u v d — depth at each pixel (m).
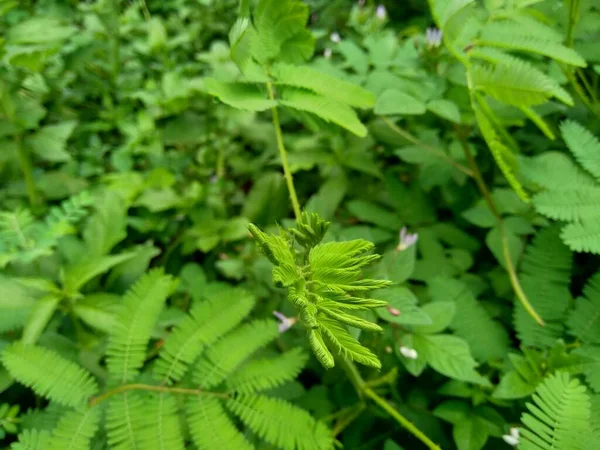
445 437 0.23
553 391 0.17
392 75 0.26
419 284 0.28
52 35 0.28
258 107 0.20
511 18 0.24
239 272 0.29
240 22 0.19
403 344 0.22
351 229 0.27
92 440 0.20
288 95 0.21
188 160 0.36
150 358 0.26
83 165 0.35
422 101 0.25
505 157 0.23
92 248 0.26
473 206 0.30
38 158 0.34
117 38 0.39
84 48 0.36
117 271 0.27
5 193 0.31
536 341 0.23
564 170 0.23
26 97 0.36
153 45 0.38
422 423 0.23
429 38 0.25
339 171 0.33
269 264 0.26
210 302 0.21
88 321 0.23
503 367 0.22
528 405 0.18
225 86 0.21
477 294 0.26
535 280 0.24
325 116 0.21
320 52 0.41
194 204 0.32
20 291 0.23
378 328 0.12
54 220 0.25
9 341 0.23
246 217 0.33
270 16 0.21
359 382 0.23
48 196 0.31
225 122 0.36
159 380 0.20
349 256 0.14
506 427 0.21
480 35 0.23
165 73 0.37
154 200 0.31
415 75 0.26
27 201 0.31
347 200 0.33
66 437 0.18
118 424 0.19
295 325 0.26
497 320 0.26
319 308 0.14
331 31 0.42
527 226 0.27
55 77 0.37
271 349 0.26
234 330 0.21
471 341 0.23
